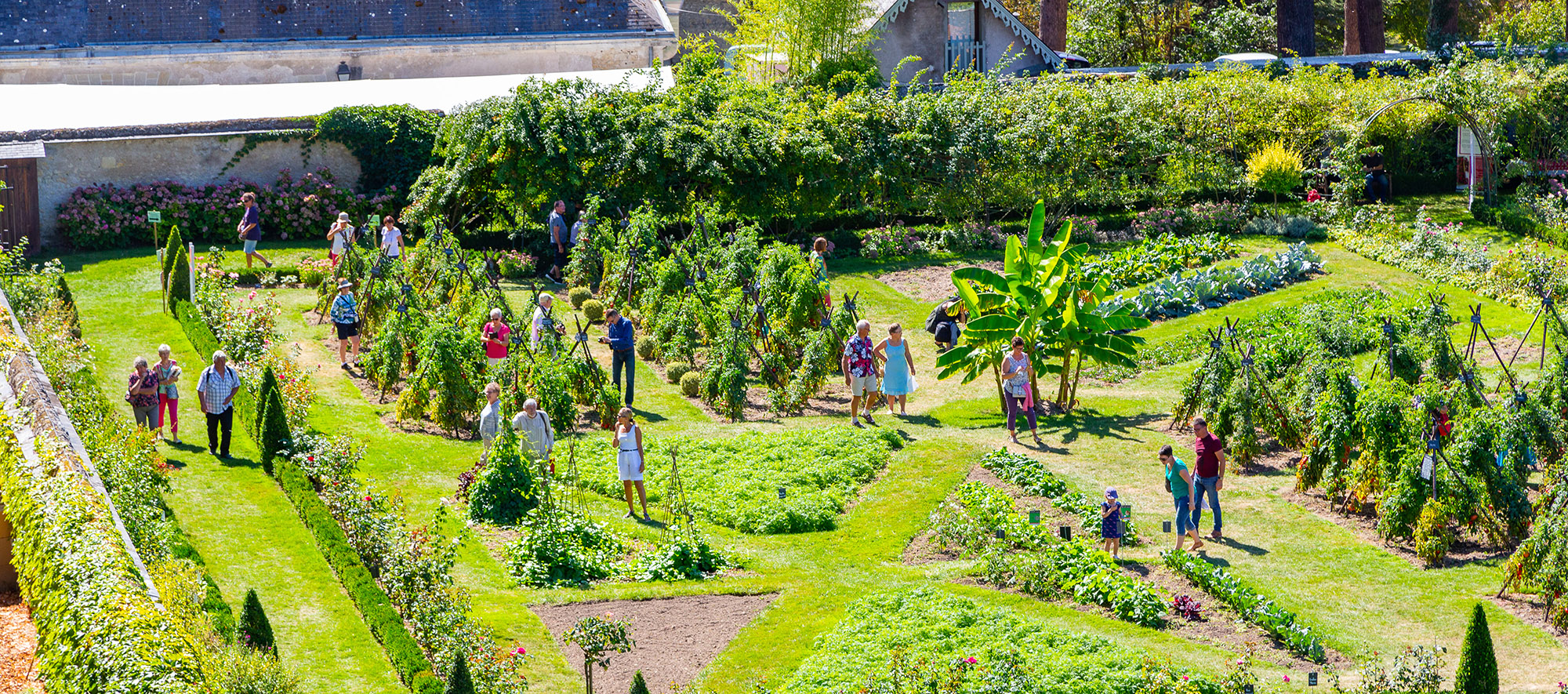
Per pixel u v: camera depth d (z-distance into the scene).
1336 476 21.05
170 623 12.97
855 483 22.27
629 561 19.31
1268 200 45.81
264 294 31.55
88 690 11.98
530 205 36.25
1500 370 27.70
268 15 43.09
